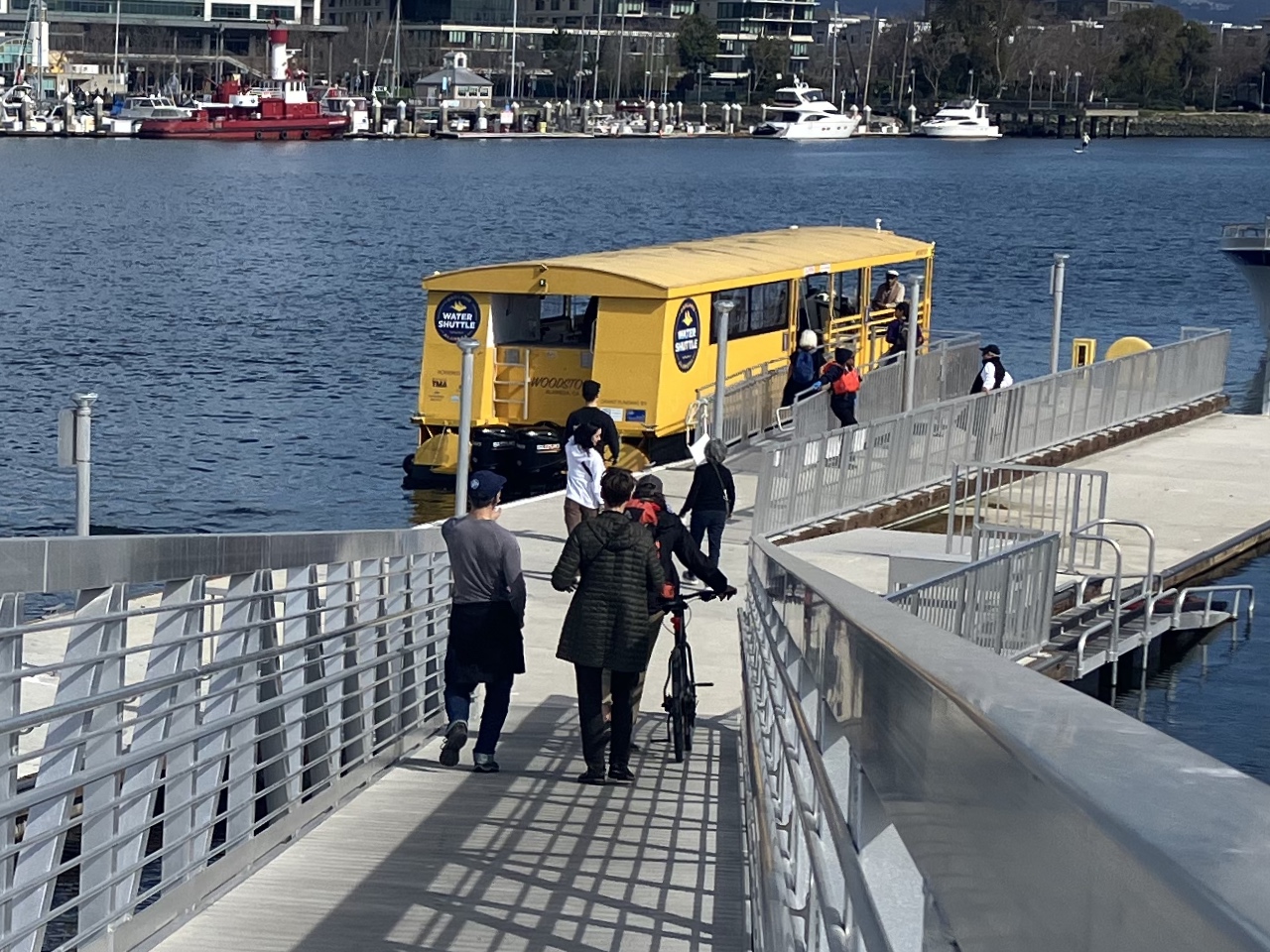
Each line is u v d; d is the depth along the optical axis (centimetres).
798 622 523
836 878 302
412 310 5972
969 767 136
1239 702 1805
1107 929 102
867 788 261
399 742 1051
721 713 1302
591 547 972
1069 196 13600
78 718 592
